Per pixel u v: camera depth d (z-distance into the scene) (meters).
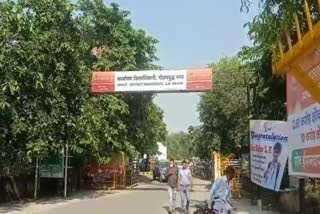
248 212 20.56
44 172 27.86
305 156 8.77
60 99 24.62
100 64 33.53
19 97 23.05
